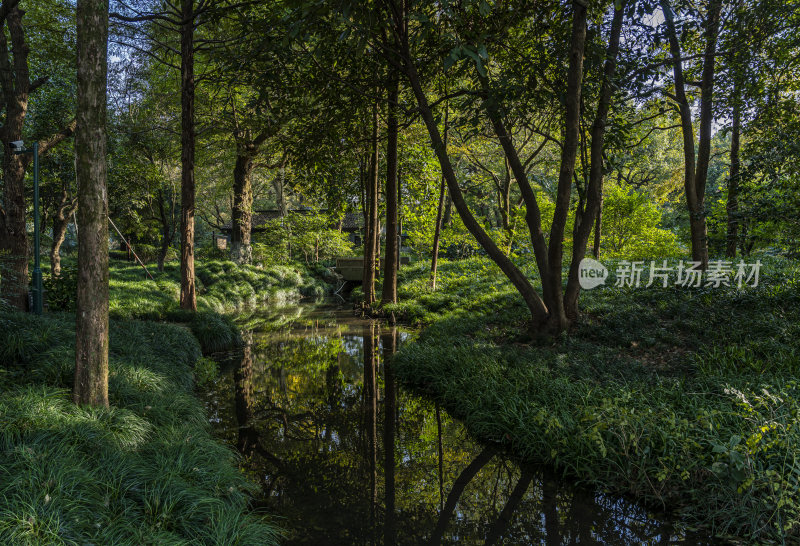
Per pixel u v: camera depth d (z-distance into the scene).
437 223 18.27
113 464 3.62
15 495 2.84
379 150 18.81
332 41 8.88
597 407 5.51
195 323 12.01
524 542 4.00
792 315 8.27
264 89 9.54
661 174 30.23
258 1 10.70
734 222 10.03
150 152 19.06
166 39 16.28
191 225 12.92
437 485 5.07
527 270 19.39
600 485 4.89
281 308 20.23
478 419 6.57
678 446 4.70
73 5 13.22
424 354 9.32
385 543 3.95
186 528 3.30
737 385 5.85
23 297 9.41
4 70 9.71
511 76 8.43
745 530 4.02
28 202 18.09
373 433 6.50
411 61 9.11
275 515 4.36
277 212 40.53
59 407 4.14
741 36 10.23
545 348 8.72
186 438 4.70
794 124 9.70
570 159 8.81
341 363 10.59
